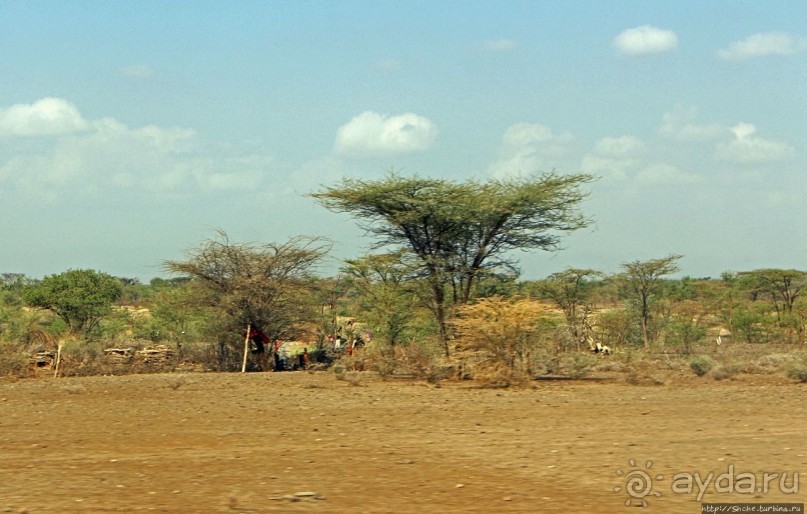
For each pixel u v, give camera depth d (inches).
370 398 1070.4
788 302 2571.4
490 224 1476.4
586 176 1475.1
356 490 497.0
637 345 2217.0
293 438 714.8
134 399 1058.1
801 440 685.3
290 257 1754.4
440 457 611.5
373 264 1544.0
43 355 1691.7
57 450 653.9
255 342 1768.0
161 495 483.8
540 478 530.9
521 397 1082.1
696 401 1021.2
